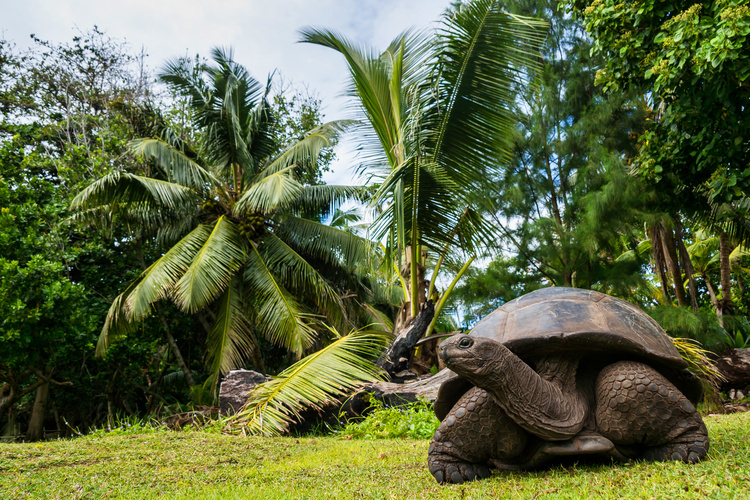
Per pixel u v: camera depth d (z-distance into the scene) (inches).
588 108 465.1
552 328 108.7
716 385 288.0
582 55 468.8
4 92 619.8
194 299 407.8
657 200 378.0
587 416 104.0
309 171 566.9
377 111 365.1
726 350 380.8
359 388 295.3
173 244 533.0
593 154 423.5
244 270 482.6
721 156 251.9
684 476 85.4
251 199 461.4
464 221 354.3
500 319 122.3
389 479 116.3
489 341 97.4
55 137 602.2
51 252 435.2
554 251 413.1
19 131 578.6
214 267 430.6
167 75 525.7
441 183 329.4
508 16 309.3
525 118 461.1
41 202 496.4
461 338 98.5
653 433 100.3
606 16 262.8
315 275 489.7
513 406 97.4
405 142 332.5
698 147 263.0
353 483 114.4
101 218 476.1
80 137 574.2
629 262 431.2
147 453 172.4
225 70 544.7
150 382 670.5
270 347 599.2
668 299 517.3
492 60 319.3
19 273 377.4
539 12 476.4
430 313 352.5
